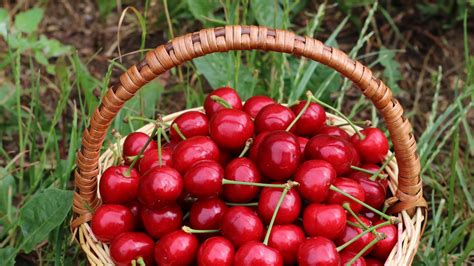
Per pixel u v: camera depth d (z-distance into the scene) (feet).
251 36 1.98
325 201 2.12
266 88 2.92
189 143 2.14
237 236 2.02
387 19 3.30
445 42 3.20
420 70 3.15
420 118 3.01
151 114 2.79
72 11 3.36
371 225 2.14
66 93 2.75
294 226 2.07
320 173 2.08
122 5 3.37
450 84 3.09
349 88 3.08
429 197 2.75
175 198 2.06
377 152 2.27
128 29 3.29
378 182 2.21
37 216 2.32
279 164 2.09
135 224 2.15
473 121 2.97
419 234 2.13
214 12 3.15
